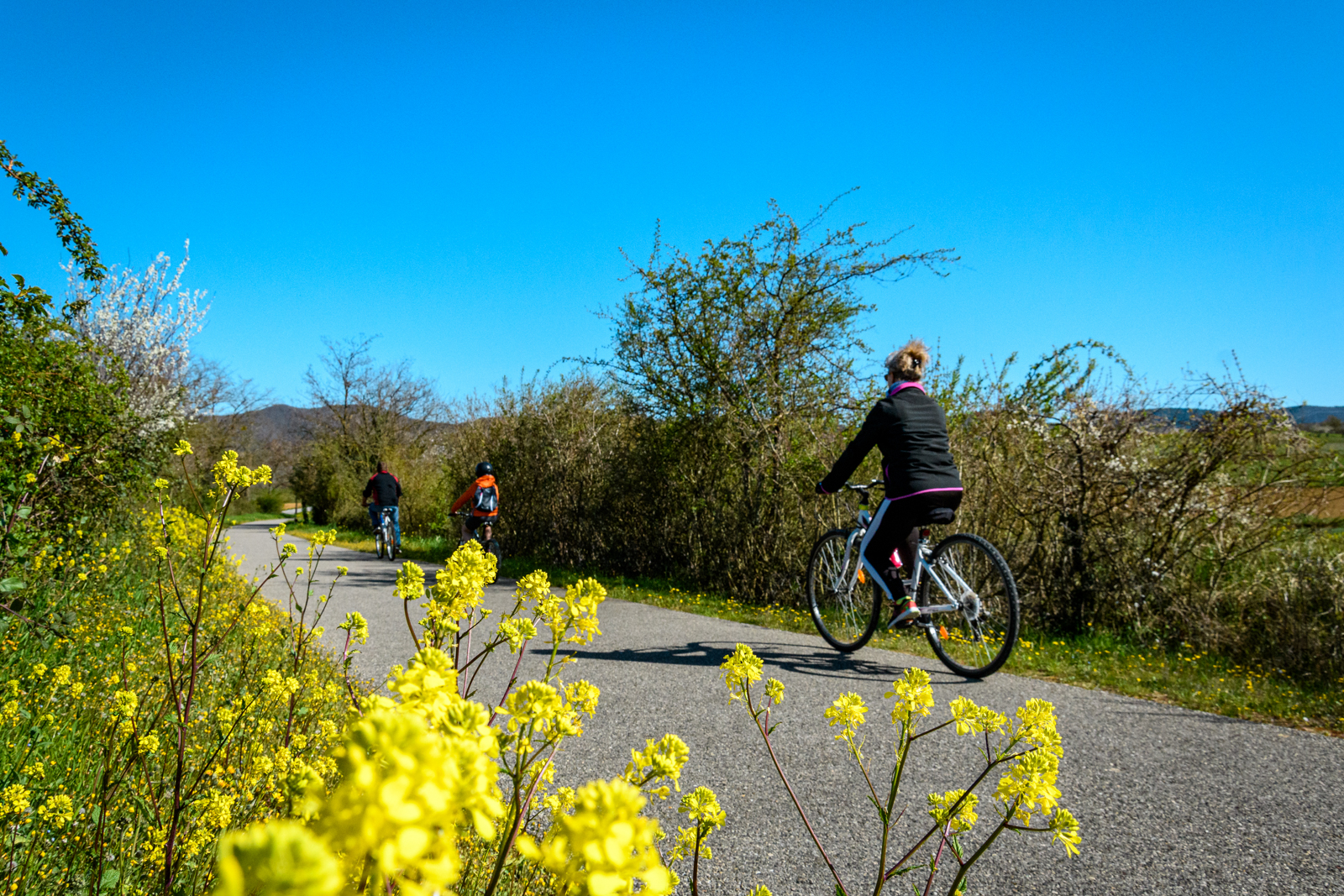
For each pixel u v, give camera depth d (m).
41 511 4.78
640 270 8.45
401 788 0.38
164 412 11.11
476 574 1.49
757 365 8.14
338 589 8.26
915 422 4.66
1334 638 4.39
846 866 2.21
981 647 4.62
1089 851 2.26
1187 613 5.07
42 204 4.77
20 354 4.84
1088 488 5.57
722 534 8.06
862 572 5.73
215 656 3.07
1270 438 5.10
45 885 1.71
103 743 2.21
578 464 10.93
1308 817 2.48
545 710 1.00
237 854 0.26
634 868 0.51
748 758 3.04
